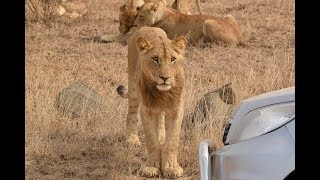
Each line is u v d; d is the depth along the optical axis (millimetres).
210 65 17375
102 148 11227
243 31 20984
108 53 18797
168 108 9922
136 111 11664
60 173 10273
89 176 10109
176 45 9805
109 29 21859
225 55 18422
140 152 11281
